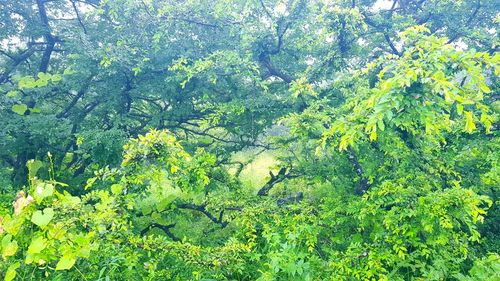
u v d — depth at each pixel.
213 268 3.68
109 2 6.00
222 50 6.04
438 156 4.28
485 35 5.63
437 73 2.24
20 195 1.97
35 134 5.33
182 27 6.42
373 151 4.62
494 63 2.31
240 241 4.56
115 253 3.19
